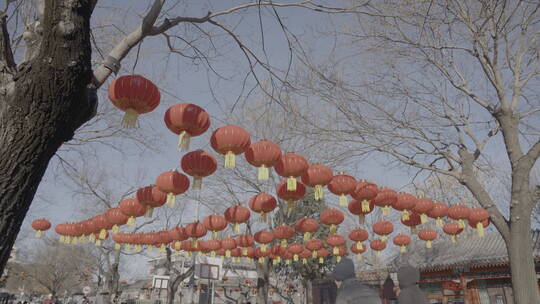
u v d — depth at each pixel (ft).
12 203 7.88
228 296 114.42
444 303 59.67
